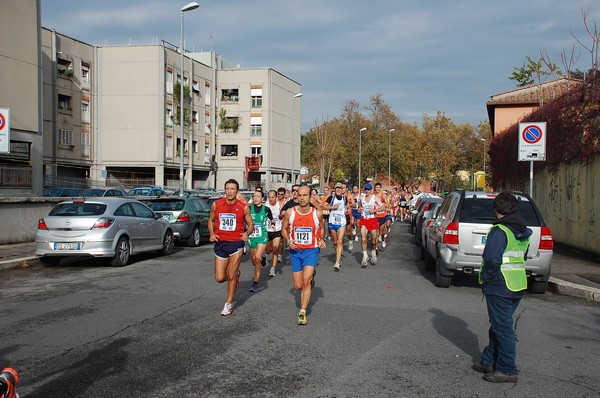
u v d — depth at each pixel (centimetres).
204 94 5450
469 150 7950
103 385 486
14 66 2725
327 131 6391
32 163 2591
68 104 4428
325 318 747
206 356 571
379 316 763
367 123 6669
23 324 704
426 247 1212
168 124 4856
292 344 618
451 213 1006
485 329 698
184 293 925
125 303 840
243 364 546
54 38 4222
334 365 545
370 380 504
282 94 5972
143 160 4738
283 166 6038
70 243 1195
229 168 5722
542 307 862
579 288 945
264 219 954
